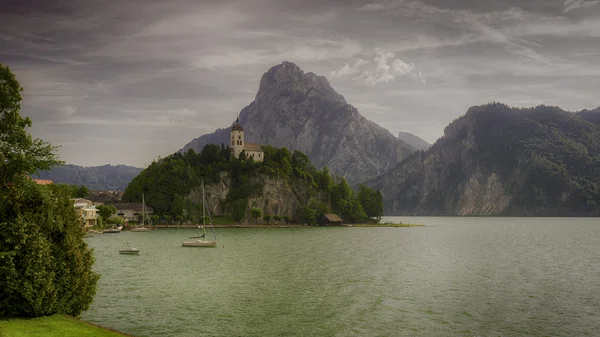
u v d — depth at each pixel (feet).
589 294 261.85
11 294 142.10
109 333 142.10
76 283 156.15
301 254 463.01
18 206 146.51
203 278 310.65
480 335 186.60
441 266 377.50
